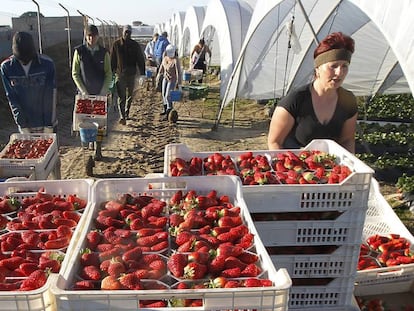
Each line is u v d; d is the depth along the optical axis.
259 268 2.33
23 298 1.88
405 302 4.00
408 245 4.37
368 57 12.13
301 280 3.33
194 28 27.08
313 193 3.11
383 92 13.32
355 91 13.10
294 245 3.22
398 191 7.66
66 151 9.86
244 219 2.82
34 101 6.31
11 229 2.82
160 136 11.37
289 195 3.11
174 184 3.30
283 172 3.57
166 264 2.33
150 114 14.10
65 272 2.11
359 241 3.21
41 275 2.21
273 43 12.02
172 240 2.65
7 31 20.09
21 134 6.44
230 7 15.04
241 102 16.41
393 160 8.77
